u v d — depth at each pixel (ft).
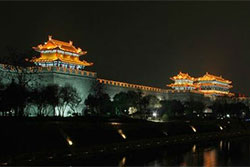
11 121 357.00
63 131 354.74
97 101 603.67
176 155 389.19
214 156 391.86
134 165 323.37
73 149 328.70
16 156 281.54
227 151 432.25
